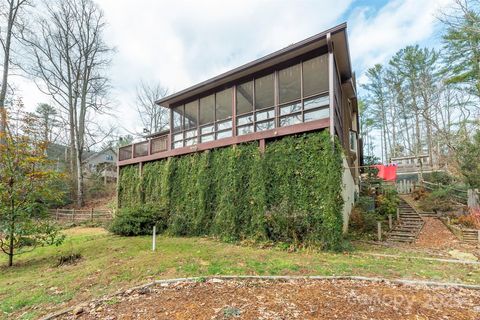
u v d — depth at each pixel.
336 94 8.73
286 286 4.23
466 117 16.53
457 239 8.30
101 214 16.25
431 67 22.19
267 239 8.05
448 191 12.45
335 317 3.09
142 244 8.30
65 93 21.03
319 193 7.41
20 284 4.74
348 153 11.45
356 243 8.16
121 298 3.84
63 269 5.74
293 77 8.87
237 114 10.24
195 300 3.67
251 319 3.03
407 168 19.44
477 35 12.34
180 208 10.89
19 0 17.25
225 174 9.67
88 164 29.86
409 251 7.06
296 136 8.33
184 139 12.17
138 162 14.13
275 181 8.34
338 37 7.82
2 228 6.28
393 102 29.92
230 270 5.17
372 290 4.02
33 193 6.74
